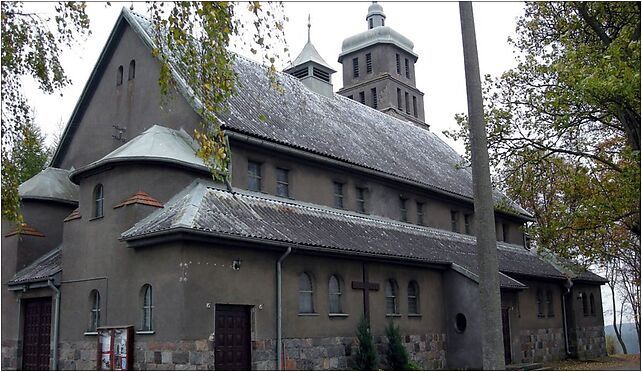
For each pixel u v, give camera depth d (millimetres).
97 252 18047
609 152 19094
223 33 11758
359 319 20281
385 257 20812
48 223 21953
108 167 18344
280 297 17750
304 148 21094
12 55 13609
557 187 21406
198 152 12547
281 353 17453
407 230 25250
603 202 18438
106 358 16562
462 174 32969
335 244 19125
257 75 25328
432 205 28016
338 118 28078
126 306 16734
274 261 17906
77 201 22625
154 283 16125
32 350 20047
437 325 23703
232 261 16734
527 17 19828
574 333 32906
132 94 21516
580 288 34750
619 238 26500
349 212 23172
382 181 25062
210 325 15852
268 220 18391
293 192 21078
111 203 18078
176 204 17391
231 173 19062
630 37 16906
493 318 8094
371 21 45719
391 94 42812
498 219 32812
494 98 19641
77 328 18172
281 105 24344
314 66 31125
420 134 36000
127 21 21969
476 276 23500
